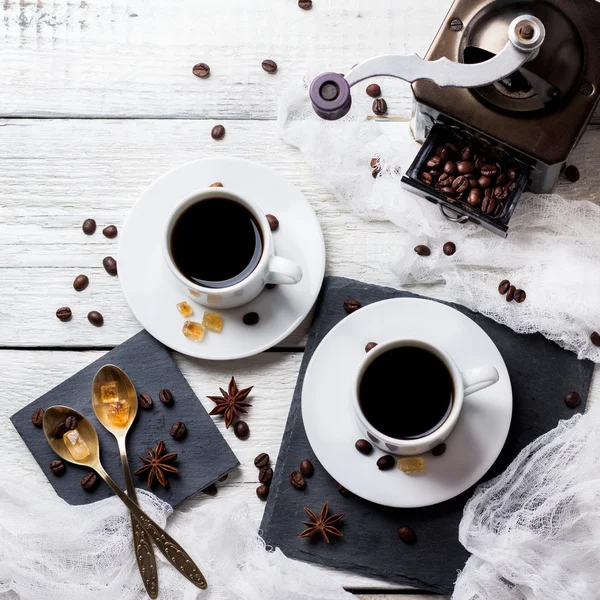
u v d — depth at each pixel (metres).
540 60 0.83
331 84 0.81
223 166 0.91
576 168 0.91
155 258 0.90
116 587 0.88
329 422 0.87
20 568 0.88
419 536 0.88
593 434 0.87
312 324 0.90
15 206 0.93
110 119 0.93
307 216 0.90
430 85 0.85
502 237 0.90
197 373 0.91
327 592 0.87
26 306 0.92
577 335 0.89
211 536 0.88
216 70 0.94
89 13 0.94
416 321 0.88
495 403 0.87
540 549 0.86
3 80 0.94
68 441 0.89
